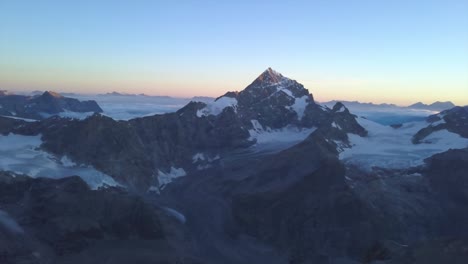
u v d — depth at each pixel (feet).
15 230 519.60
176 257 535.60
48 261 485.97
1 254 469.98
